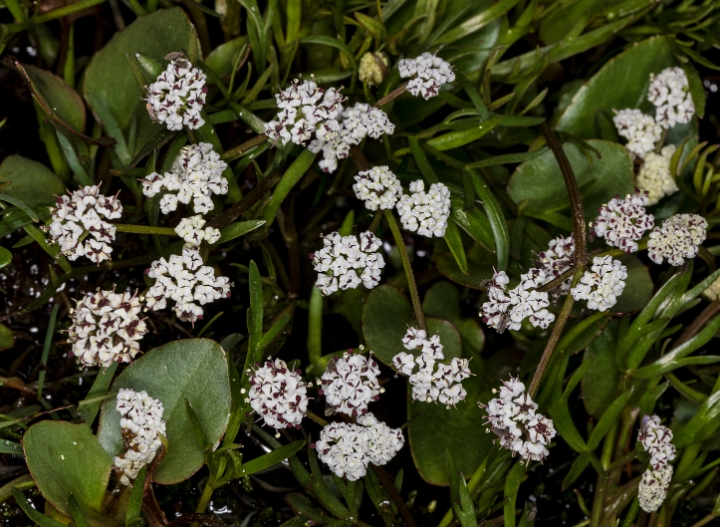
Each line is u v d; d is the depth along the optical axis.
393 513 0.30
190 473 0.28
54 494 0.28
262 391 0.27
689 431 0.30
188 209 0.30
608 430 0.30
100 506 0.28
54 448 0.28
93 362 0.28
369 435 0.28
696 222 0.29
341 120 0.30
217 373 0.28
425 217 0.28
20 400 0.30
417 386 0.28
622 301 0.29
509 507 0.29
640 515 0.30
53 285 0.29
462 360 0.28
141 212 0.30
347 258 0.28
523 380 0.30
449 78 0.29
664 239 0.29
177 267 0.28
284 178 0.29
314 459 0.29
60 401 0.30
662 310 0.30
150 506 0.28
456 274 0.30
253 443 0.30
